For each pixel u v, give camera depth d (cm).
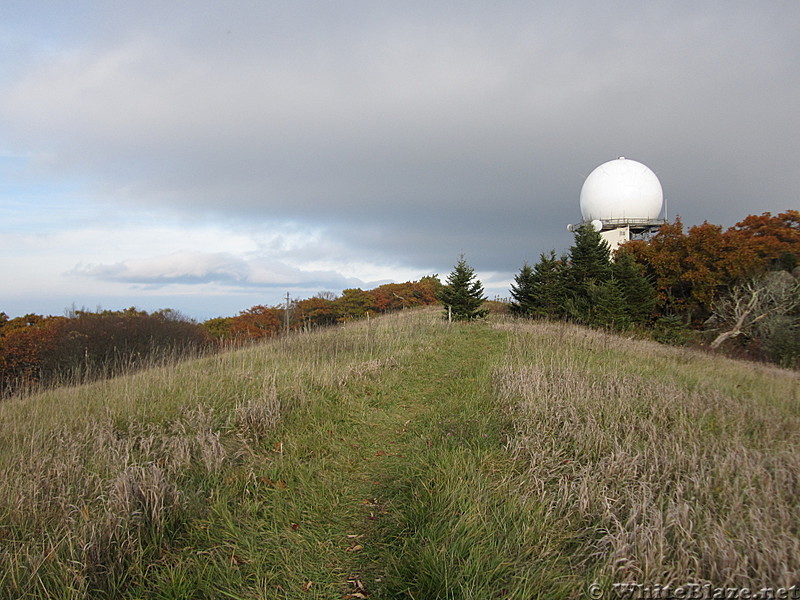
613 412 611
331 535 375
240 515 391
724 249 2750
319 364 977
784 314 2216
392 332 1565
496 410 661
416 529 363
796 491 402
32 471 416
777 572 286
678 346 2036
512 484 413
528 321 2488
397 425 663
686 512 332
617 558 299
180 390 711
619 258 2889
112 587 296
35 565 294
